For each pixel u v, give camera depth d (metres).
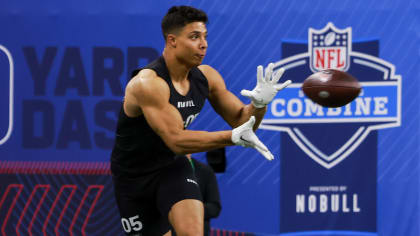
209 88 12.06
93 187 16.56
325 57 16.47
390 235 16.75
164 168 12.02
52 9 16.42
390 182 16.75
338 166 16.69
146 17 16.33
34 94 16.56
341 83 11.04
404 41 16.56
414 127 16.70
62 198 16.66
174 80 11.37
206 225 15.06
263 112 11.68
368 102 16.64
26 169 16.66
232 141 10.56
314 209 16.66
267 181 16.52
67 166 16.58
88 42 16.41
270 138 16.50
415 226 16.72
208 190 15.09
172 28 11.02
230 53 16.34
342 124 16.64
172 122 10.80
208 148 10.75
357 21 16.47
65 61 16.47
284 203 16.53
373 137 16.70
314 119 16.56
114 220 16.59
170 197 11.66
